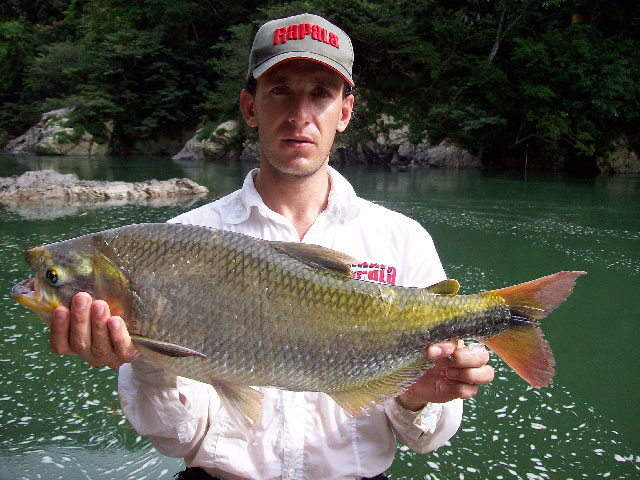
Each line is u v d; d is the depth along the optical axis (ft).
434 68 99.04
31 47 163.53
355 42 100.22
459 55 102.63
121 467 12.35
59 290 7.07
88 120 125.59
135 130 126.62
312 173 9.30
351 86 9.73
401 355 7.82
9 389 15.57
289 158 9.05
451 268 27.30
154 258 7.21
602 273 27.14
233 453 8.81
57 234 33.40
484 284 24.61
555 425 14.33
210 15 129.80
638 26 97.35
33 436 13.39
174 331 7.19
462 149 94.73
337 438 8.95
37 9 189.16
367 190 58.44
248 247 7.50
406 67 102.89
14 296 7.17
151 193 50.60
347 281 7.68
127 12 145.28
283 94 8.93
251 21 116.06
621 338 19.67
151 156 124.47
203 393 8.80
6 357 17.46
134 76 131.85
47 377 16.33
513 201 51.42
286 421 8.77
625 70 89.97
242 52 110.52
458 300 7.92
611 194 58.39
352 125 96.63
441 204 48.60
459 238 34.42
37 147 122.11
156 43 127.54
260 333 7.32
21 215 39.70
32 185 49.03
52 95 146.20
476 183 68.13
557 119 89.30
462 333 7.93
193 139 114.52
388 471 12.39
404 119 98.27
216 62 115.24
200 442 8.95
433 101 99.50
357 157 98.27
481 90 97.19
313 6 98.43
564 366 17.56
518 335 7.92
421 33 105.40
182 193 52.03
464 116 94.63
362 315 7.63
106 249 7.19
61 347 6.83
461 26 104.42
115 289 7.10
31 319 20.39
